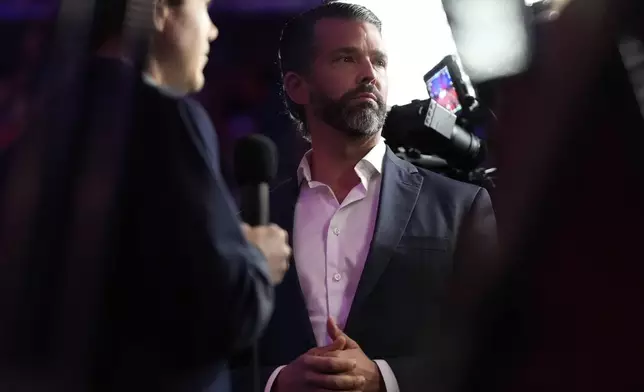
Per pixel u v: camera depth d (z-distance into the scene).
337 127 1.51
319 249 1.48
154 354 0.90
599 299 0.64
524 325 0.67
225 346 0.91
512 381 0.66
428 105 1.83
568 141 0.68
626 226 0.64
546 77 0.72
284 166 2.09
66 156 0.90
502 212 0.72
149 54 1.05
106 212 0.88
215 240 0.90
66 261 0.87
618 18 0.68
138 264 0.89
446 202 1.50
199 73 1.14
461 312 0.76
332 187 1.56
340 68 1.51
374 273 1.38
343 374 1.24
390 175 1.54
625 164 0.65
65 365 0.85
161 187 0.91
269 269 1.11
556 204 0.67
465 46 0.87
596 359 0.63
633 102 0.66
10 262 0.86
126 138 0.92
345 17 1.55
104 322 0.88
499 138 0.76
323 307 1.42
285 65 1.68
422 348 1.30
